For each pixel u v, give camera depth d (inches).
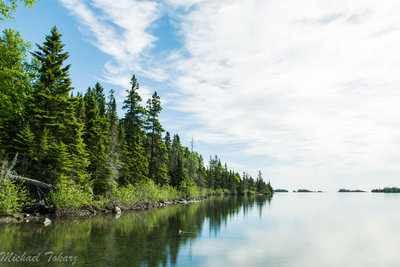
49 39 1155.9
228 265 482.3
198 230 844.6
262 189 7007.9
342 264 523.8
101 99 2284.7
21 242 548.1
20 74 877.2
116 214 1143.6
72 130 1168.2
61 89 1140.5
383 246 696.4
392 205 2613.2
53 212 953.5
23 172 951.0
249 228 945.5
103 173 1272.1
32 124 1053.8
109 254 498.6
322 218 1338.6
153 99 2117.4
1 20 604.1
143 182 1713.8
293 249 637.3
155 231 772.6
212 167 5295.3
